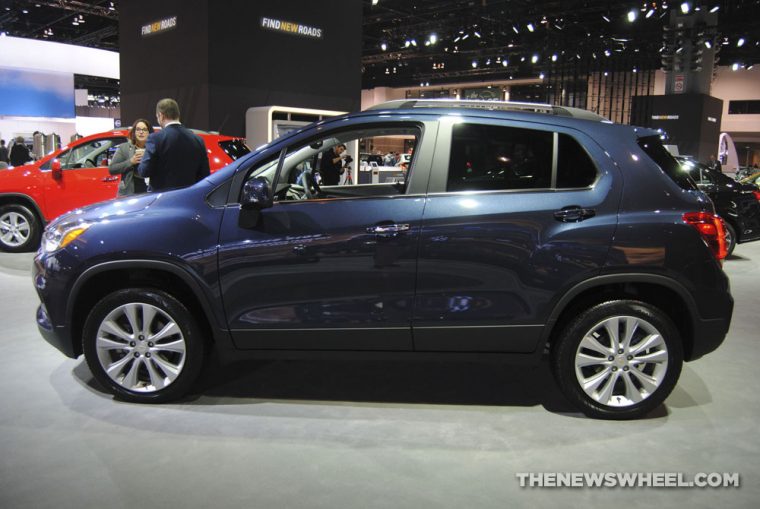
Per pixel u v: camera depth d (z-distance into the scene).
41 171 7.74
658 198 3.06
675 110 24.73
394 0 22.34
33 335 4.59
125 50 13.02
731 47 29.50
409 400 3.47
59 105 19.06
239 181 3.23
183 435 3.00
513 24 23.83
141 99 12.74
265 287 3.16
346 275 3.11
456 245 3.05
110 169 5.77
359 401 3.45
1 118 18.09
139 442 2.92
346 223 3.10
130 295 3.24
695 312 3.07
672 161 3.19
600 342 3.19
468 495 2.47
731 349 4.49
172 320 3.26
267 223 3.14
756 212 8.45
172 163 4.70
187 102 11.57
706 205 3.10
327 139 3.42
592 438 2.99
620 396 3.21
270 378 3.80
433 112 3.23
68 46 19.02
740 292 6.48
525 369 3.99
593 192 3.06
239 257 3.14
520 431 3.07
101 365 3.33
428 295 3.09
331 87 13.26
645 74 31.52
